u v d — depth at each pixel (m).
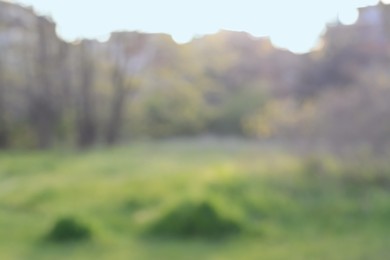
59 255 7.91
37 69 24.91
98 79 25.77
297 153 11.14
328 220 9.55
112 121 25.84
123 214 9.91
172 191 10.55
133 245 8.40
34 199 11.20
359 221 9.55
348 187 10.53
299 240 8.61
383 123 10.30
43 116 25.00
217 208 9.05
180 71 28.66
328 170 10.77
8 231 9.22
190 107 28.50
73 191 11.42
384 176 10.50
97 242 8.45
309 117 11.04
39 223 9.63
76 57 25.14
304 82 12.63
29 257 7.84
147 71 27.64
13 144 26.09
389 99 10.36
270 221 9.44
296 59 14.44
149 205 10.16
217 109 27.84
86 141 25.45
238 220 9.02
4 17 24.95
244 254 7.92
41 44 24.83
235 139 23.67
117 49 25.78
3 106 25.86
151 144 24.11
